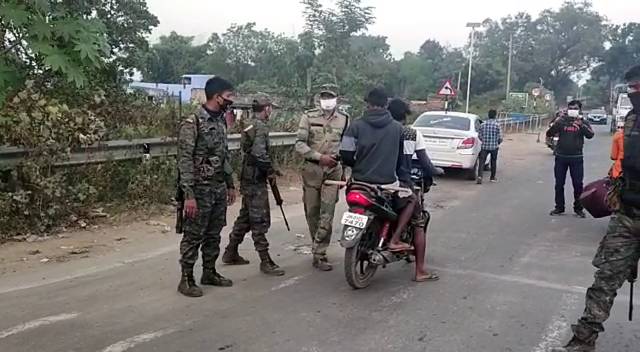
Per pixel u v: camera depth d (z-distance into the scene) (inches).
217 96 215.9
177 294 218.4
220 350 172.1
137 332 183.3
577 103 387.2
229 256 259.6
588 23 3408.0
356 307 210.2
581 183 390.6
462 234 331.0
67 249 271.3
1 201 279.0
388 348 176.2
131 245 283.1
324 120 256.8
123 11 612.7
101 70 386.0
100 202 336.2
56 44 325.7
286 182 482.0
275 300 215.3
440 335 186.9
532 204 438.0
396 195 230.8
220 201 224.2
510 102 1996.8
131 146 356.2
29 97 302.5
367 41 1192.2
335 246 298.0
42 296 212.7
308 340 180.5
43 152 296.7
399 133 233.0
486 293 228.4
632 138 164.1
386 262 230.2
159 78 2368.4
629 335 189.5
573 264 272.8
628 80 168.7
